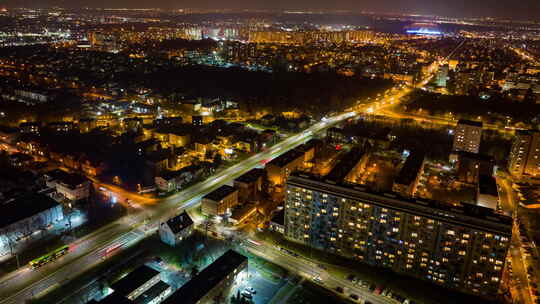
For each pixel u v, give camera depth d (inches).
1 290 6245.1
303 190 7303.2
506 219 6058.1
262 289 6451.8
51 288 6328.7
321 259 7199.8
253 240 7731.3
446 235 6289.4
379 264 6978.4
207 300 5846.5
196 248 7401.6
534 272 7017.7
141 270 6387.8
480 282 6254.9
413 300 6254.9
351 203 6929.1
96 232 7854.3
